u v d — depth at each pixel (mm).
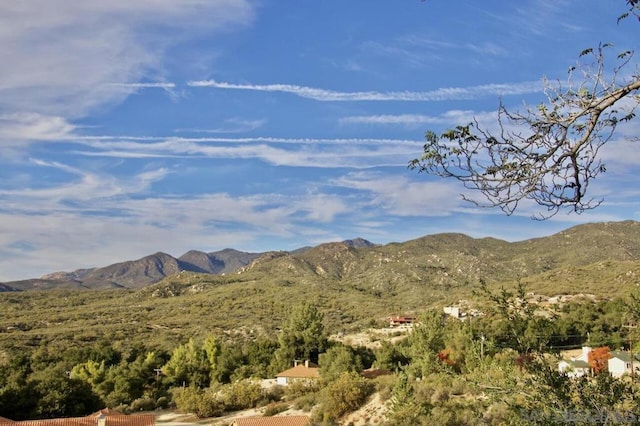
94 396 64312
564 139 5523
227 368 87812
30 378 66000
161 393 78438
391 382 46844
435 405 32094
